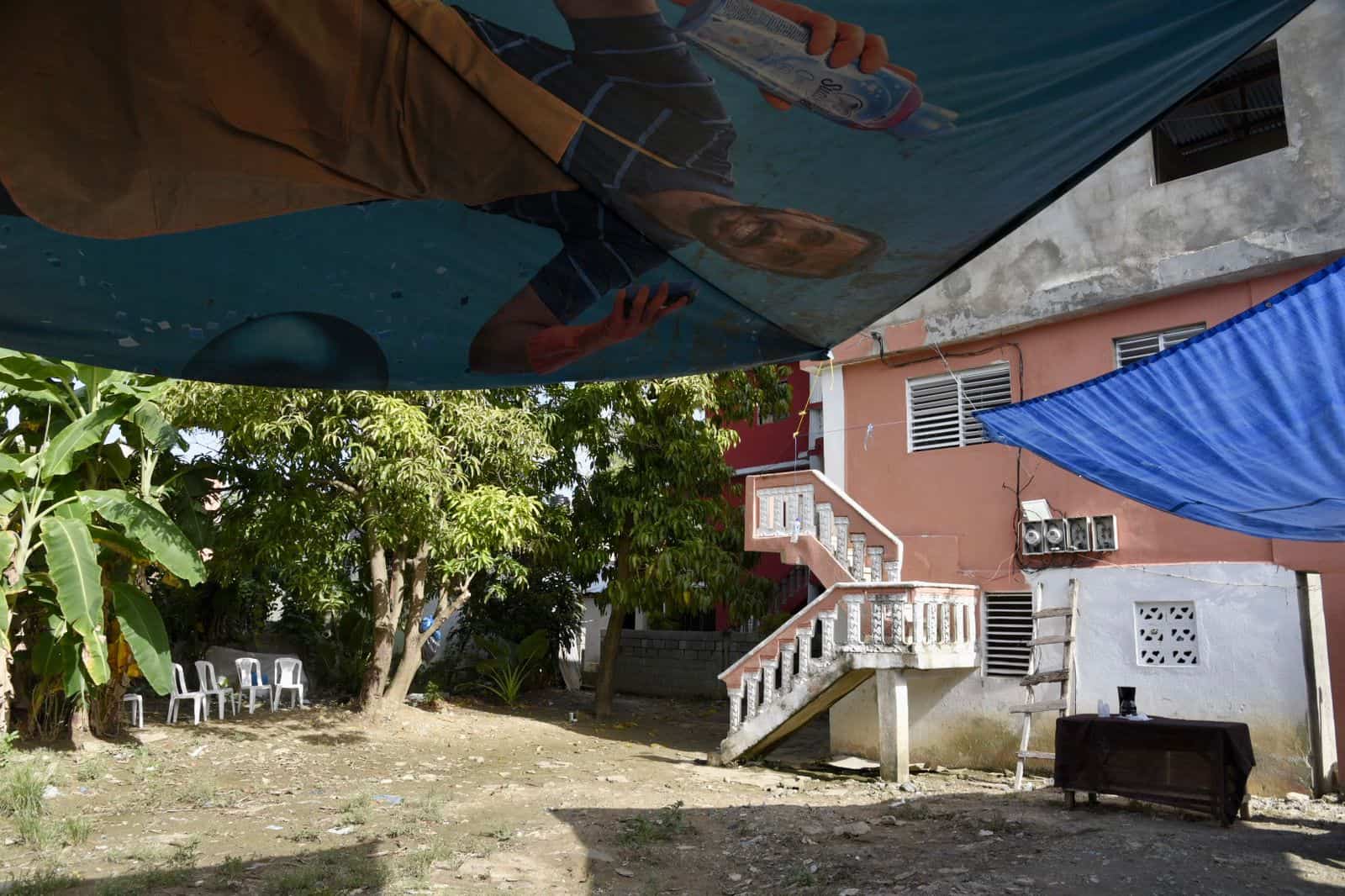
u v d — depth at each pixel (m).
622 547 16.91
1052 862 7.20
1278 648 10.16
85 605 10.78
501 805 9.85
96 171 2.96
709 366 4.42
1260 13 2.72
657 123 2.97
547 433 15.84
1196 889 6.43
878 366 14.12
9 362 11.34
